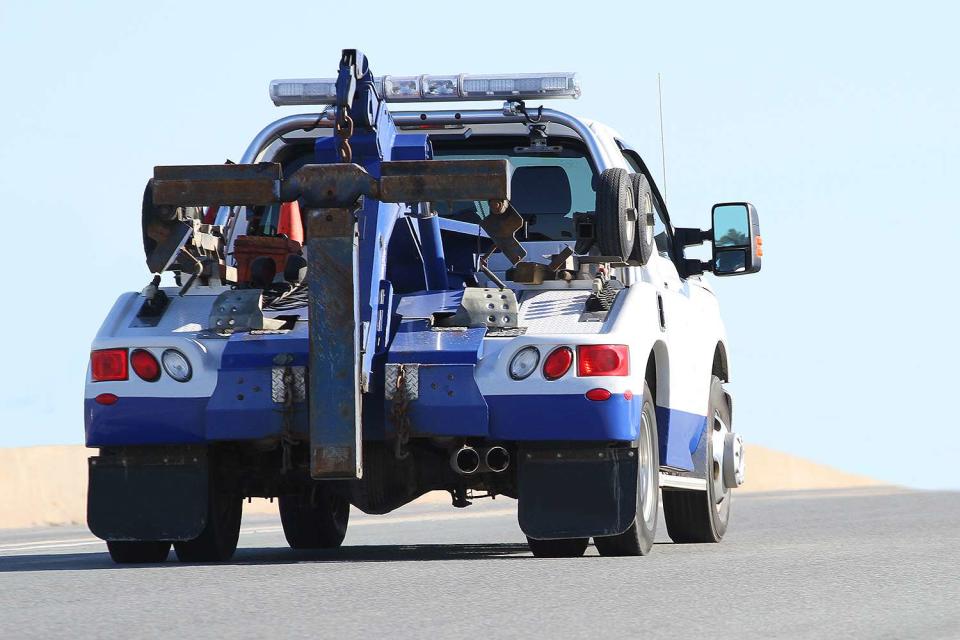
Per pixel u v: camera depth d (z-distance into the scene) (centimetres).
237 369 2992
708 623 2033
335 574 2648
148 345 3033
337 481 3219
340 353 2933
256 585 2470
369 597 2300
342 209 2964
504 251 3081
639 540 3059
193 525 3020
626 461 2988
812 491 10538
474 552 3556
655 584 2472
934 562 2848
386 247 3111
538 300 3117
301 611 2147
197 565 2970
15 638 1914
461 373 2994
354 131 3203
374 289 3027
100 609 2188
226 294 3064
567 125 3597
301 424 2975
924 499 6769
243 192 3012
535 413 2978
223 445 3125
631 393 2995
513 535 4625
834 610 2166
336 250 2952
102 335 3073
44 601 2300
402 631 1958
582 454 3000
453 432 2994
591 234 3206
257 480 3281
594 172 3531
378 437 3039
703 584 2470
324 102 3759
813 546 3434
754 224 3794
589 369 2981
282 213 3466
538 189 3653
